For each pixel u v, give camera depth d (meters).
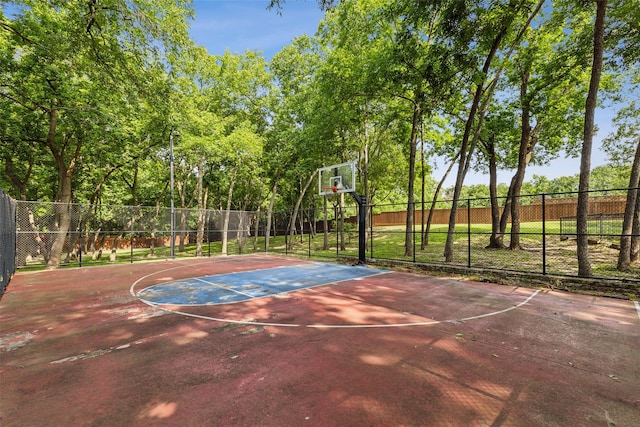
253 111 21.22
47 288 8.66
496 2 9.52
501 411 2.71
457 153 17.16
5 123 11.79
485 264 11.24
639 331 4.82
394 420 2.56
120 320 5.58
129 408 2.81
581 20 11.67
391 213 33.19
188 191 30.36
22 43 11.23
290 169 21.27
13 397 3.03
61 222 13.84
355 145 17.36
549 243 17.38
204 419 2.61
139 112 14.66
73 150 16.52
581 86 13.48
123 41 9.06
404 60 11.02
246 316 5.77
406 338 4.54
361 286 8.58
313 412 2.69
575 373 3.44
